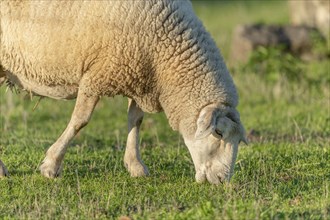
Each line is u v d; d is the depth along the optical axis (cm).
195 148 2592
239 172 2775
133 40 2522
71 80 2630
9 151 3109
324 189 2497
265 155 3058
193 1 9375
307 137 3494
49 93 2720
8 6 2586
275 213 2217
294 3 5950
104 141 3494
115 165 2883
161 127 3853
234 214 2150
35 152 3091
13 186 2609
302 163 2905
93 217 2262
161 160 3019
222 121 2523
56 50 2561
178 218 2184
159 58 2558
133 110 2797
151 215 2245
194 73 2561
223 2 9306
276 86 4531
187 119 2591
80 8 2522
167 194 2503
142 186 2628
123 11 2514
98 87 2588
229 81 2609
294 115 3988
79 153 3116
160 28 2536
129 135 2808
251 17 7825
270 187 2542
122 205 2384
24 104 4259
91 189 2575
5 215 2305
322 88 4469
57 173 2664
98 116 4166
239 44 5459
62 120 3959
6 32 2608
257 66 4888
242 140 2595
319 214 2236
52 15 2544
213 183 2570
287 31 5488
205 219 2153
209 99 2559
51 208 2323
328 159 2959
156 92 2619
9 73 2714
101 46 2527
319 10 5572
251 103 4381
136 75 2567
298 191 2538
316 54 5334
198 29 2591
